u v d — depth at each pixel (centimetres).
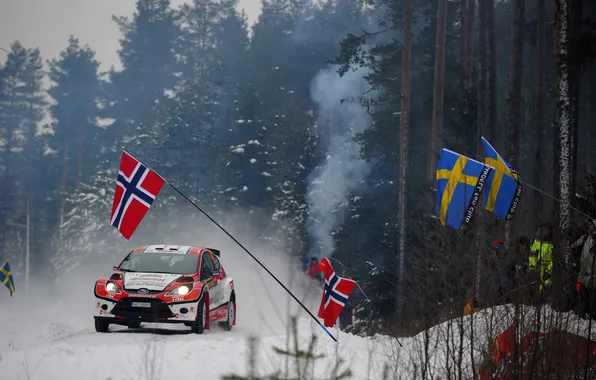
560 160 3294
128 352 2000
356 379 1659
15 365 1823
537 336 1354
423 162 7600
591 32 5412
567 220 1891
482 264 1466
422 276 1475
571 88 3378
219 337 2516
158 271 2909
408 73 6475
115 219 2598
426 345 1430
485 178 2112
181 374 1780
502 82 8750
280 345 2106
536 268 1420
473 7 7206
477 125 6172
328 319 2592
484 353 1428
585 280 1510
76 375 1731
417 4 8000
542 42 6431
